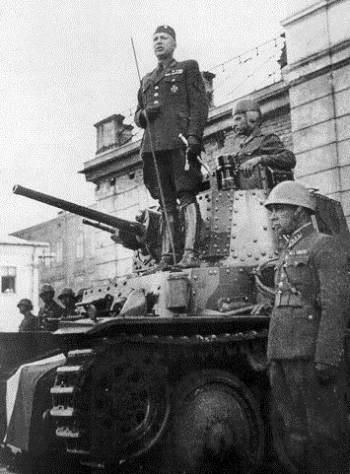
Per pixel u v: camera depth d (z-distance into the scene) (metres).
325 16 13.68
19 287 25.36
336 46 13.49
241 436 6.86
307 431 5.60
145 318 6.22
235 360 7.01
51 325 11.38
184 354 6.55
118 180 21.70
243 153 8.55
